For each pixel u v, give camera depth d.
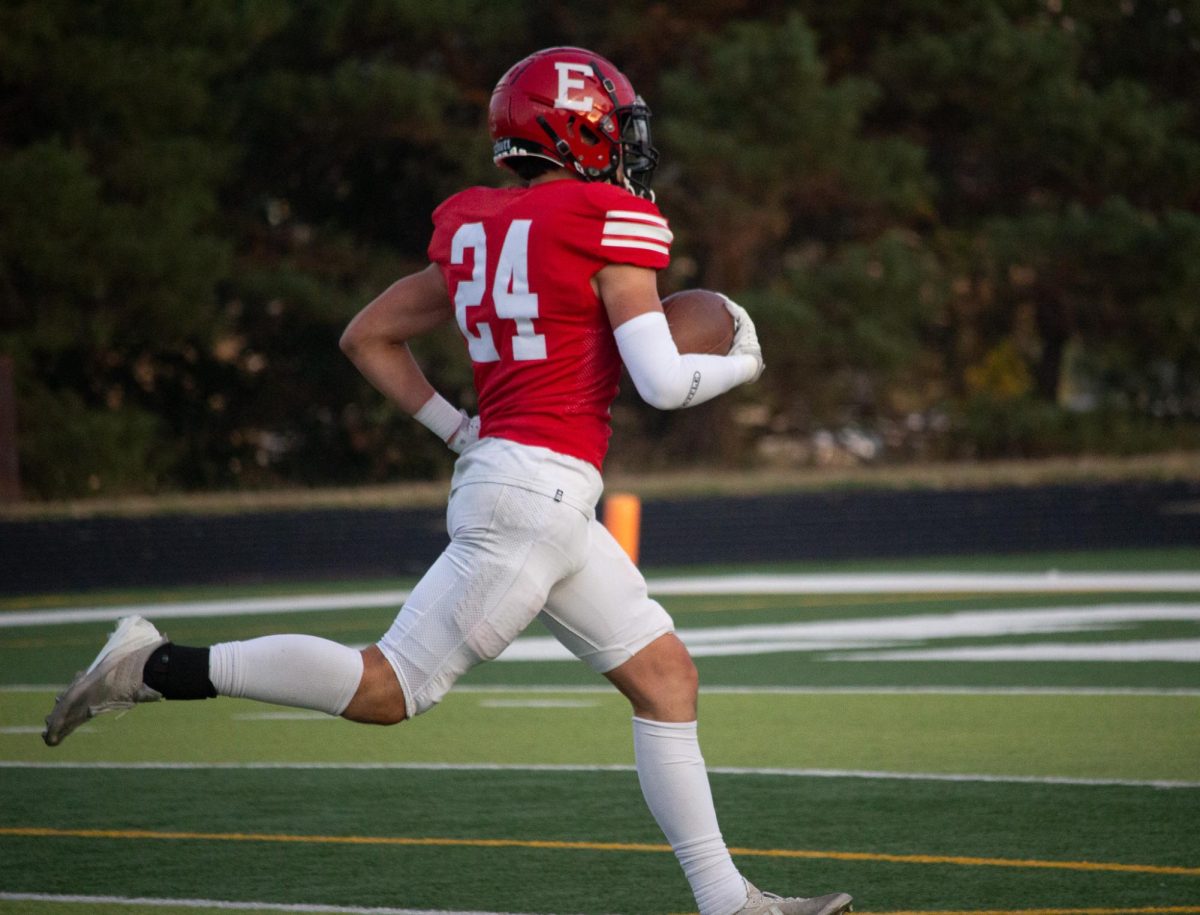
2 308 77.81
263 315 89.62
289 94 86.19
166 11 79.44
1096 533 66.69
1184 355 98.50
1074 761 24.17
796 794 21.95
